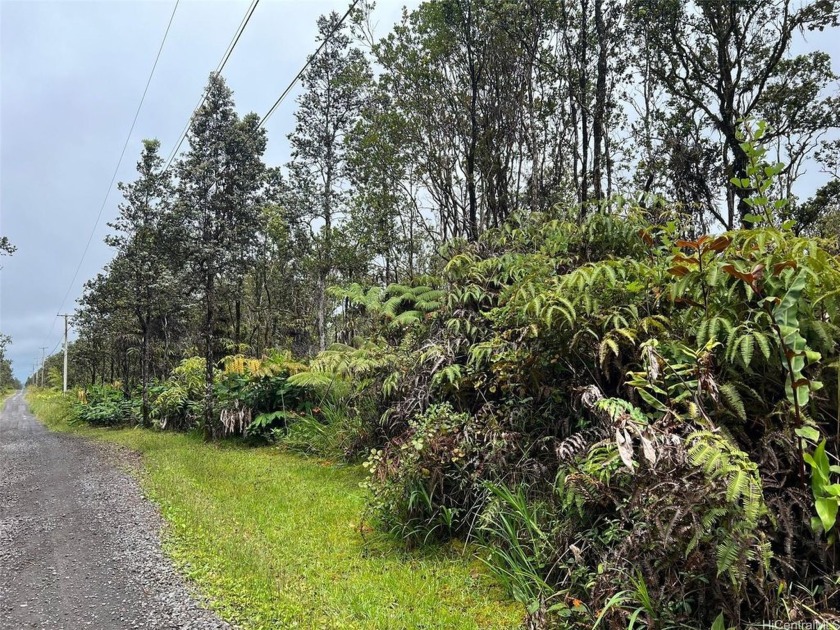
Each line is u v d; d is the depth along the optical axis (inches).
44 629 138.6
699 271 133.6
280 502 239.5
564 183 393.1
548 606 121.6
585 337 165.3
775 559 101.0
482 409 200.1
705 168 390.9
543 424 180.9
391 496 189.3
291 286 898.7
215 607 143.8
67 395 1170.0
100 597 156.6
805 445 107.4
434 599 142.2
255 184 499.5
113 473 344.2
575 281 165.3
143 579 167.8
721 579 98.3
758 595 98.8
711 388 113.7
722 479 96.3
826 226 353.1
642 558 107.6
